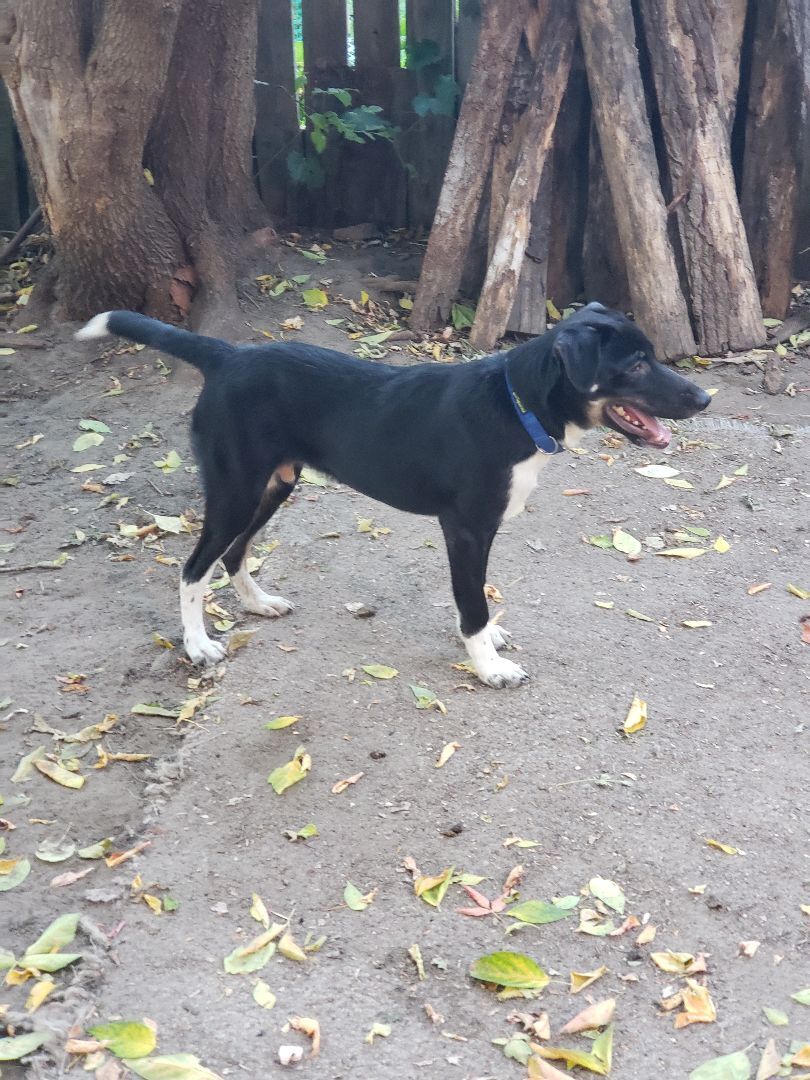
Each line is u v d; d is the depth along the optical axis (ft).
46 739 4.44
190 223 8.08
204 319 7.84
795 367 8.05
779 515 6.21
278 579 5.52
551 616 5.24
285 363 4.61
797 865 3.78
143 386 7.50
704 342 8.13
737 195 8.75
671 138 8.08
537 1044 3.12
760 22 8.29
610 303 8.78
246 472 4.65
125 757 4.34
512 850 3.84
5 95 9.41
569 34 8.02
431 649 4.98
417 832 3.92
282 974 3.35
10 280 9.06
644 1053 3.11
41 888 3.70
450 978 3.34
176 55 7.74
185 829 3.94
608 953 3.44
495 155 8.18
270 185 9.89
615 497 6.39
